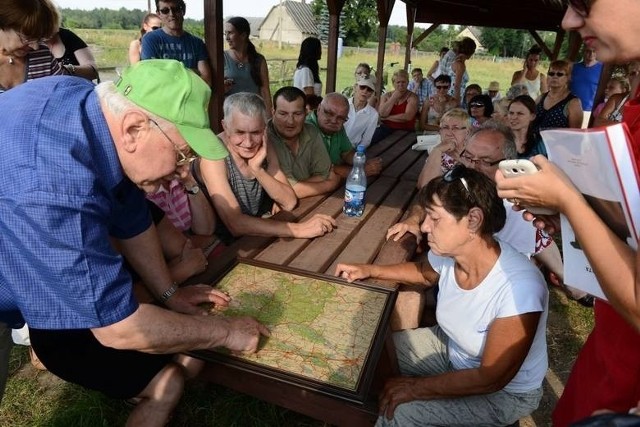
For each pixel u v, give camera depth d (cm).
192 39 392
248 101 224
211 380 163
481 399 151
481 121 462
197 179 239
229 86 450
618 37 83
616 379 111
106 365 148
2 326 140
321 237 224
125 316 116
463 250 143
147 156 119
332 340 144
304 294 169
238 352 138
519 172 98
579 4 85
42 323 110
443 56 1030
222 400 207
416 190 312
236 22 448
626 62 88
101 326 112
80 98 117
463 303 151
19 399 206
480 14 1022
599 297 103
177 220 223
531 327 135
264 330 145
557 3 95
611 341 112
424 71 2442
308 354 137
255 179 250
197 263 183
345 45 3684
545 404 229
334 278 178
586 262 102
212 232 234
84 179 107
